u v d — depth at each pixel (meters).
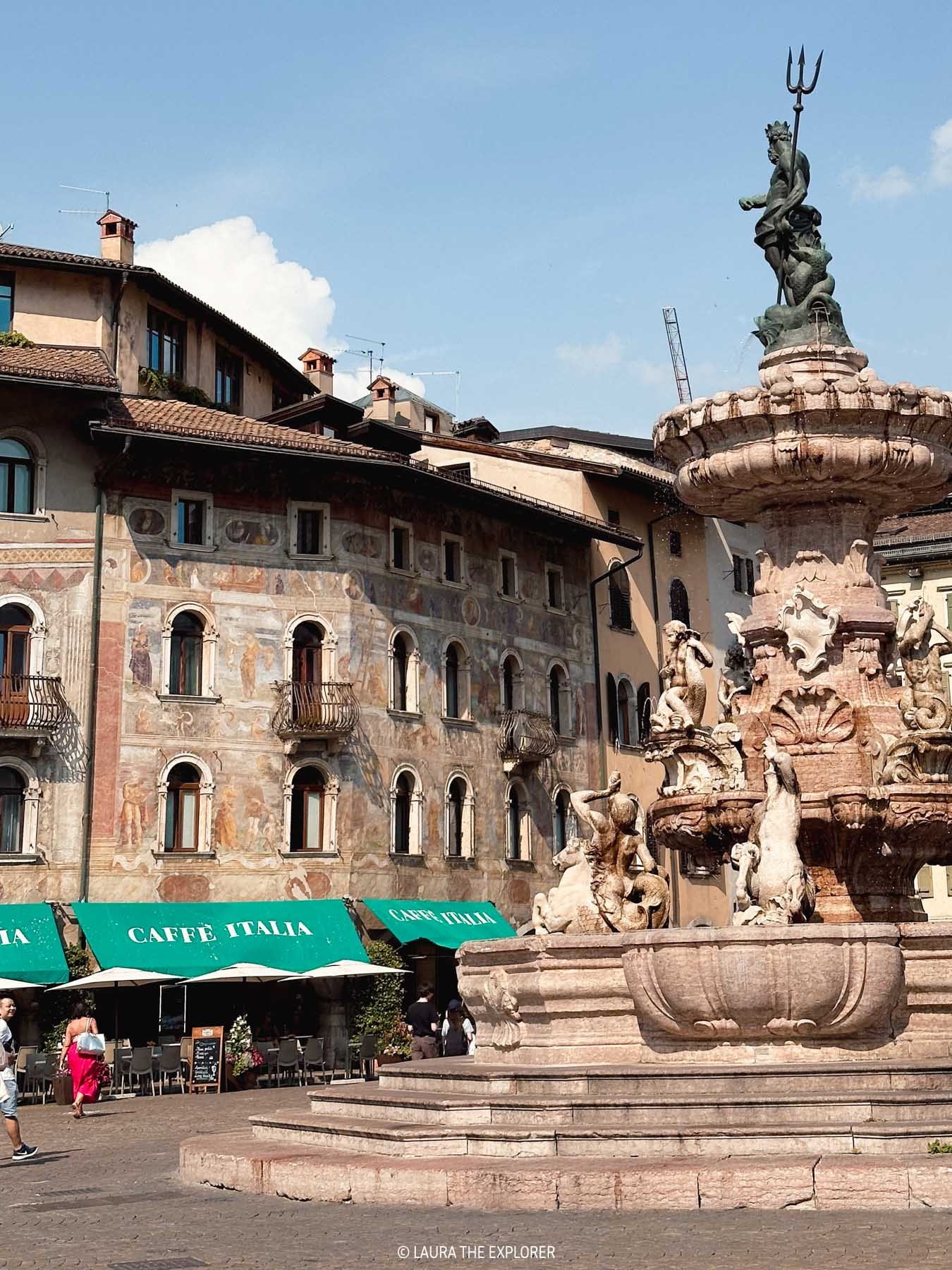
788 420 19.56
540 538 52.88
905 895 19.80
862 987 15.12
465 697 48.78
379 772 45.34
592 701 54.06
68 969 39.06
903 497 20.88
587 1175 12.44
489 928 46.56
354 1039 41.81
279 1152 14.90
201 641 43.44
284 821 43.56
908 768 19.39
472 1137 13.84
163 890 41.78
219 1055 34.34
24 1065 37.97
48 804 40.94
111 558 42.41
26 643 41.53
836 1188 11.99
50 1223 13.26
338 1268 10.52
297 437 45.19
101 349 46.00
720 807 19.78
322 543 45.22
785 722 20.03
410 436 51.50
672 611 59.12
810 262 21.00
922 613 20.33
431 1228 11.84
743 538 64.06
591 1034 16.56
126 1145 21.38
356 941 42.91
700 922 56.28
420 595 47.66
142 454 43.00
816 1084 14.34
